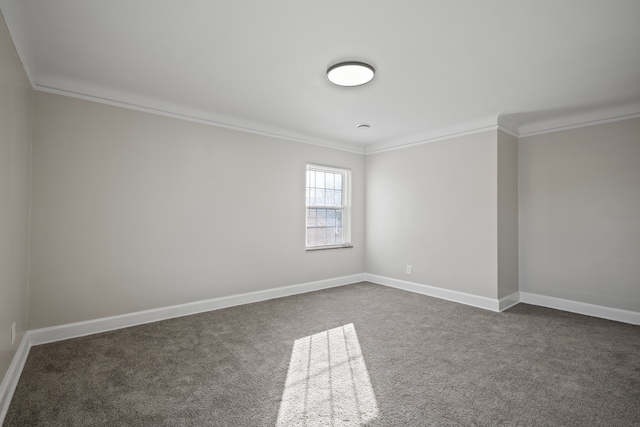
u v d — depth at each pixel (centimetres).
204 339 298
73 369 238
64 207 299
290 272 468
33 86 281
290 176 468
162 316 354
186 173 372
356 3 189
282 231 459
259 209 435
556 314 381
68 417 183
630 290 354
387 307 404
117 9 196
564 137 402
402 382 224
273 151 449
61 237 297
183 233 370
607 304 369
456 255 435
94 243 314
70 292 302
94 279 314
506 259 412
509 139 423
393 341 296
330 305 411
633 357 265
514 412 191
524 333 319
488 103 354
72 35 226
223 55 253
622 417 187
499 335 313
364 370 241
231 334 311
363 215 562
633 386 220
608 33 218
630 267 354
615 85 305
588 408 195
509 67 270
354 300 435
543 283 417
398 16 201
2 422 177
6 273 203
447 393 211
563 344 291
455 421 182
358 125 438
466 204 425
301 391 212
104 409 191
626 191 358
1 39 183
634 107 352
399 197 508
